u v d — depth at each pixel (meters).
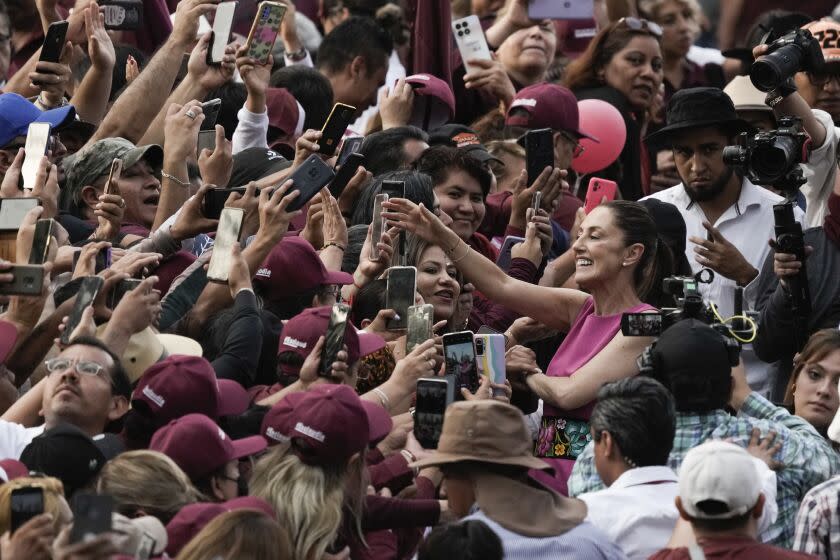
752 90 30.55
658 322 20.19
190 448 17.11
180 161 24.08
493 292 22.33
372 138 27.34
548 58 34.06
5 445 18.08
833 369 22.61
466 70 31.88
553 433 21.38
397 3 37.44
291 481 17.06
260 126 26.86
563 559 16.27
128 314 19.20
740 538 16.11
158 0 32.69
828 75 30.14
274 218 20.95
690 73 39.69
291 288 21.97
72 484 16.61
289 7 33.91
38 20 31.95
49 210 21.62
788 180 23.69
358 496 17.66
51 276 21.42
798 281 23.81
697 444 19.05
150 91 26.73
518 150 29.41
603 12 39.22
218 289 21.69
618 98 33.38
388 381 19.84
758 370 25.98
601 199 25.52
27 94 27.84
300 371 19.64
